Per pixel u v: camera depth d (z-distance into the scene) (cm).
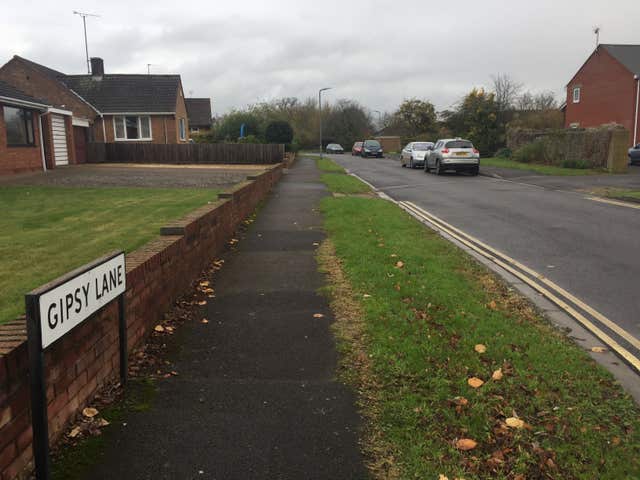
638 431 329
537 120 4347
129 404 357
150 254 485
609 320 540
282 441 319
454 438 320
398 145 6912
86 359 339
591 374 403
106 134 3522
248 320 520
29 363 253
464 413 345
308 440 320
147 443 314
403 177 2450
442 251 820
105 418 337
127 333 416
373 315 518
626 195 1529
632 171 2442
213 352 446
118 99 3562
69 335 315
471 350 438
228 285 639
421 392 373
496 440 318
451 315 518
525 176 2295
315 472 291
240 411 353
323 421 341
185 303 565
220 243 818
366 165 3538
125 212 1136
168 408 354
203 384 390
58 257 732
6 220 1030
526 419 341
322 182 2102
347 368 416
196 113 5969
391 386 383
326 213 1217
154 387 383
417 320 504
